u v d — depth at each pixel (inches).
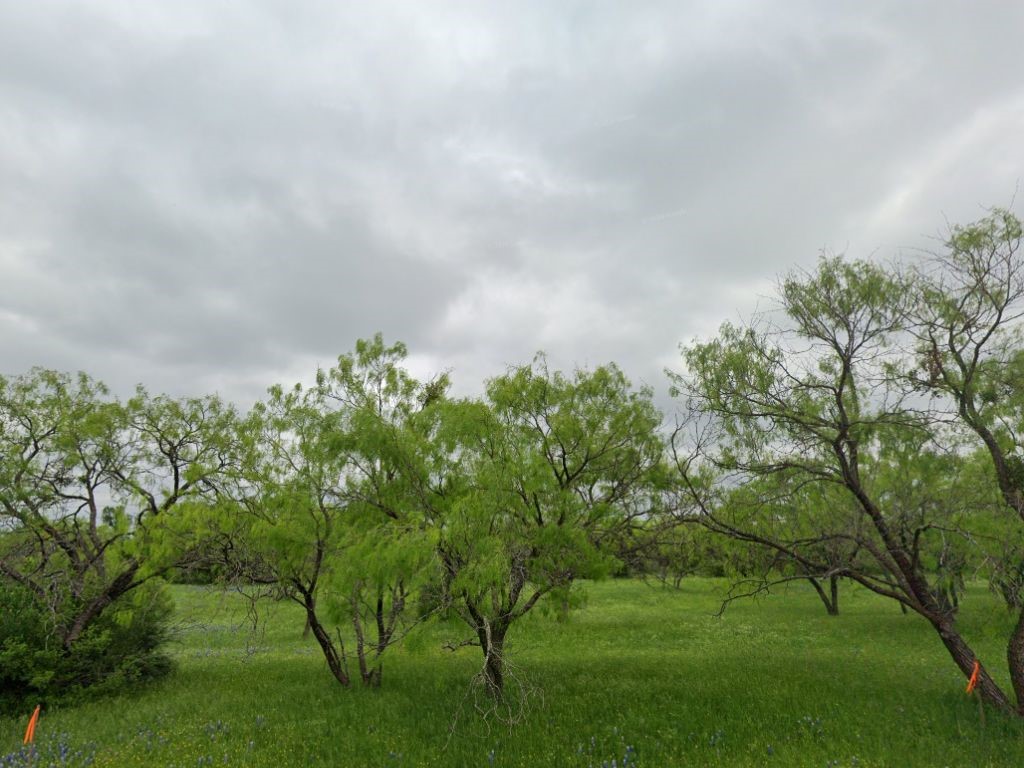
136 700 555.2
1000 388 427.8
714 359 463.2
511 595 446.6
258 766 360.8
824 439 448.8
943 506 448.5
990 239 418.0
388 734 414.0
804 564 497.0
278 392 559.8
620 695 500.4
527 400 507.2
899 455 467.8
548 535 419.8
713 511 482.0
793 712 436.5
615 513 484.1
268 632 1000.9
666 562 563.8
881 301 428.8
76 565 611.2
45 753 390.9
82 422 598.5
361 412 468.4
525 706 458.3
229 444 628.1
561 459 509.7
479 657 706.2
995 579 420.5
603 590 1626.5
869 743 366.6
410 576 392.8
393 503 476.4
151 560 543.2
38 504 581.6
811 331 445.4
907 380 433.4
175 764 362.6
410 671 632.4
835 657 682.2
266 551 527.2
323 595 512.4
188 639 940.0
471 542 385.4
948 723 399.2
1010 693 498.3
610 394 521.7
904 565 458.0
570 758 356.5
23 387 605.6
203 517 533.3
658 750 371.6
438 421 459.5
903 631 880.3
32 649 531.8
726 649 770.8
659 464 497.0
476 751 380.5
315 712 477.4
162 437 625.0
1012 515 427.2
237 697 532.4
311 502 513.0
